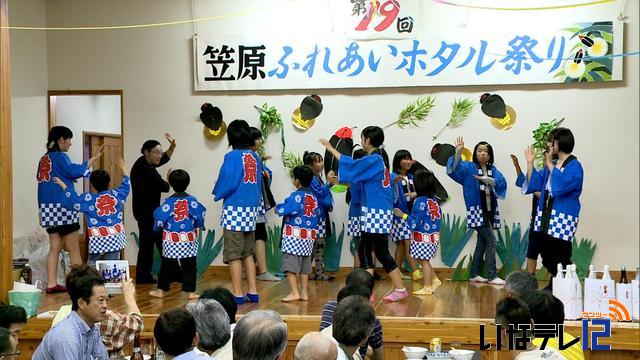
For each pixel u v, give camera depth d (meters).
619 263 7.75
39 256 7.72
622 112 7.73
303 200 6.27
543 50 7.78
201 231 8.39
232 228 6.08
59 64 8.54
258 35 8.23
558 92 7.83
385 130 8.11
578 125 7.80
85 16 8.50
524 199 7.88
